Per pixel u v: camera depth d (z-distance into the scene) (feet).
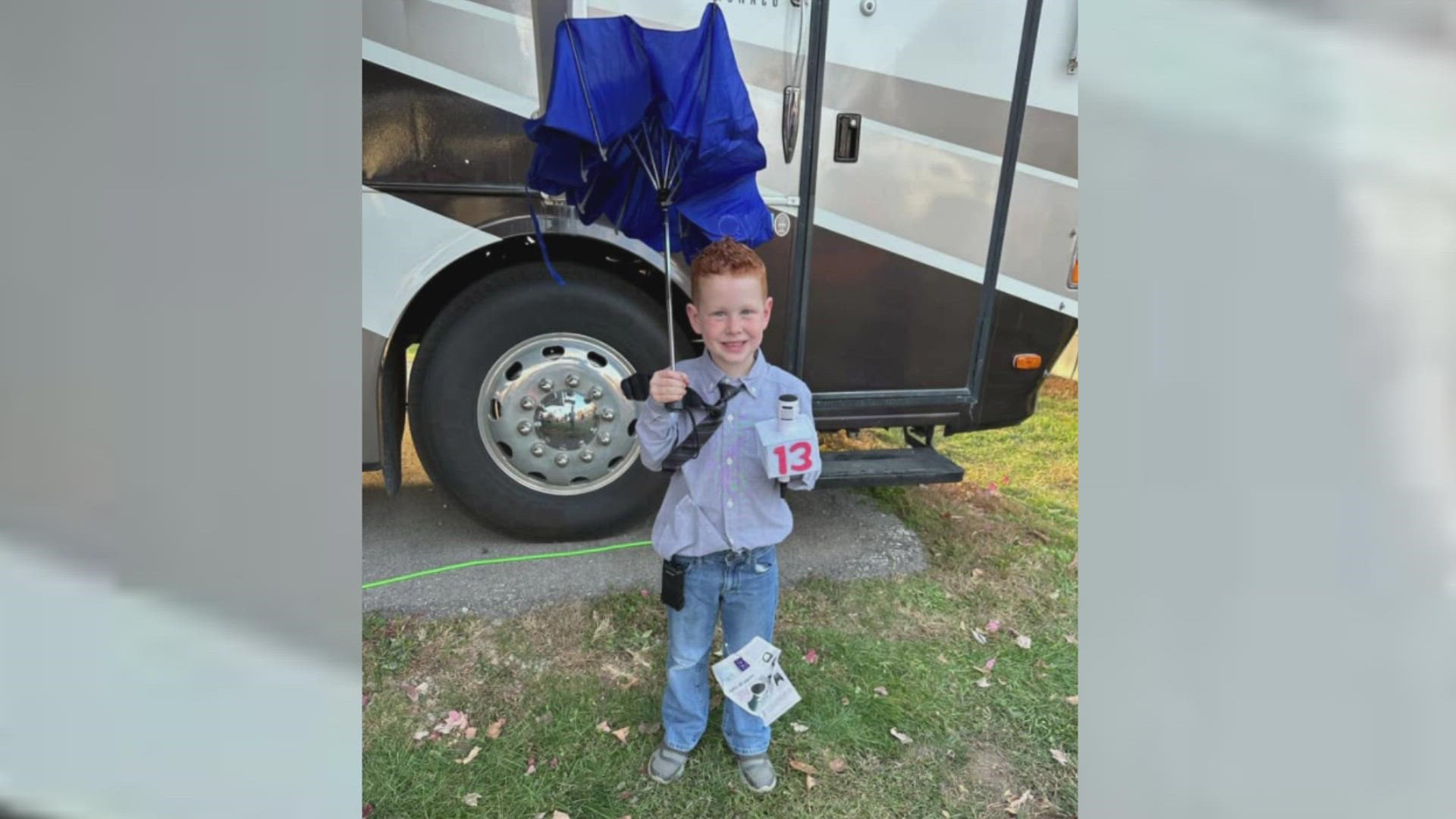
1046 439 14.47
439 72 7.78
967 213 8.94
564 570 9.20
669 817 6.26
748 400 5.99
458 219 8.01
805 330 8.87
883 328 9.06
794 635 8.43
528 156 7.99
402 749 6.82
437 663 7.80
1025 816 6.42
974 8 8.55
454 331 8.69
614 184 6.74
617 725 7.14
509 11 7.77
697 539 5.98
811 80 8.31
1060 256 9.28
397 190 7.88
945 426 9.65
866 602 9.07
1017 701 7.65
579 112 5.80
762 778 6.47
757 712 6.14
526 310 8.74
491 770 6.64
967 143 8.77
